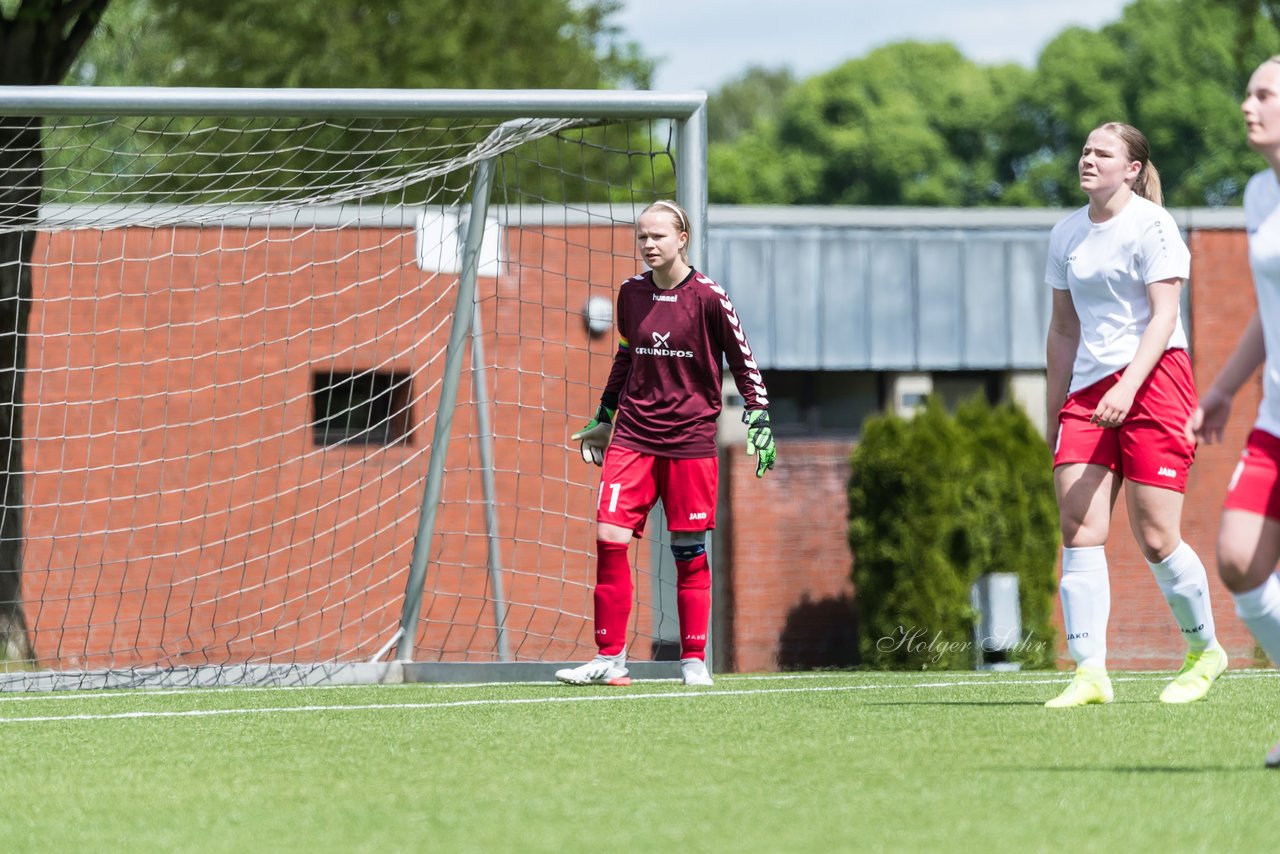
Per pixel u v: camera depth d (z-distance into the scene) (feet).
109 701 77.41
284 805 43.27
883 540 169.99
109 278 164.14
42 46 149.48
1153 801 40.47
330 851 36.63
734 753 50.96
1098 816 38.55
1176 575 66.49
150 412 165.99
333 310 166.50
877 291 191.72
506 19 394.73
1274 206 44.21
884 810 39.88
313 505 167.12
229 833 39.40
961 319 193.47
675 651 92.84
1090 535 66.44
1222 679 81.00
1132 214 64.90
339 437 167.12
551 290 170.19
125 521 165.58
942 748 51.19
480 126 100.68
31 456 163.02
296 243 166.61
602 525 82.43
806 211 190.70
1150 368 63.72
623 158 380.37
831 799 41.60
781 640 182.39
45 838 39.52
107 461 165.07
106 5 153.99
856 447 173.58
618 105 91.66
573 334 170.81
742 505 182.70
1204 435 47.75
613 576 82.58
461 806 42.04
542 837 37.42
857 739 53.88
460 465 167.53
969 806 40.22
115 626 148.77
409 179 106.63
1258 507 44.39
